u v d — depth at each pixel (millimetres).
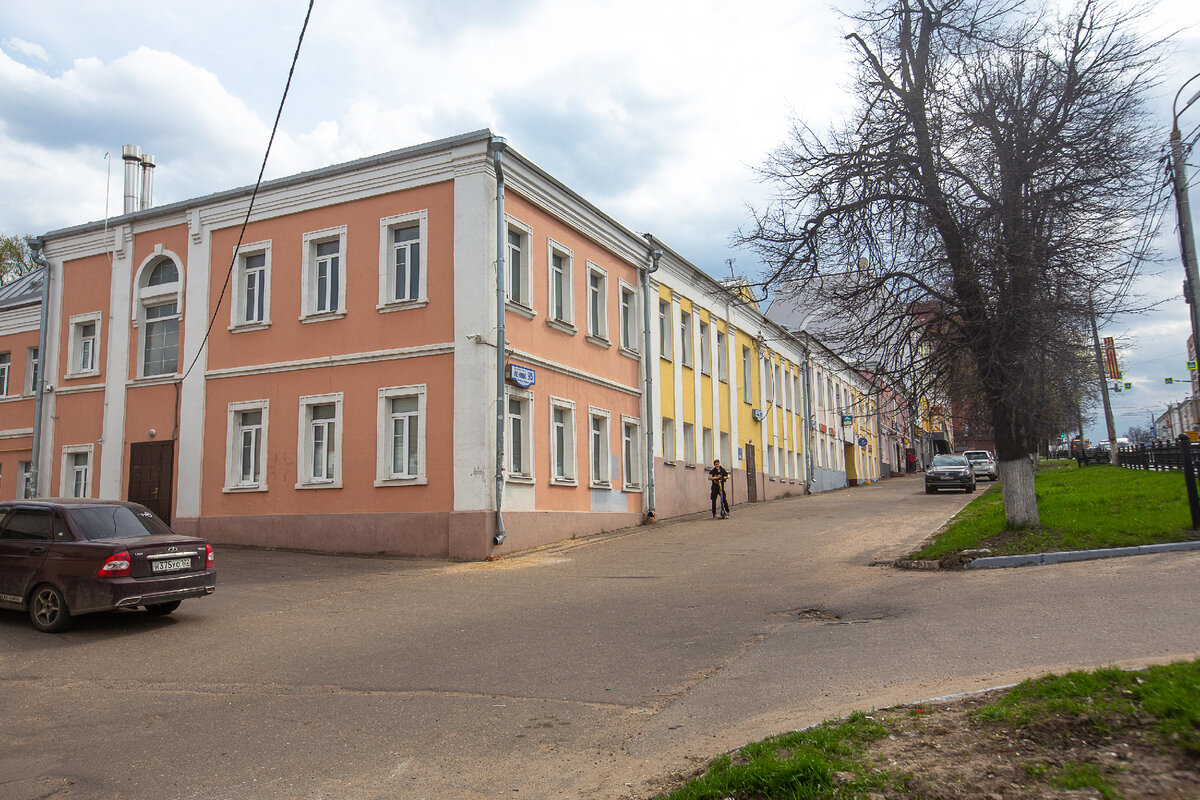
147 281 22750
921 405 15203
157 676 8453
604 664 8398
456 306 18047
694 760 5602
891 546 16625
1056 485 26312
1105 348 14680
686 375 28625
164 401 21672
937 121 14102
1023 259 13062
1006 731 4887
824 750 4992
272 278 20531
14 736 6676
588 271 22531
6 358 26328
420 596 12891
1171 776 4090
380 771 5762
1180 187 12914
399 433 18641
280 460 19703
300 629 10578
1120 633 7758
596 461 22672
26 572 10695
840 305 14969
